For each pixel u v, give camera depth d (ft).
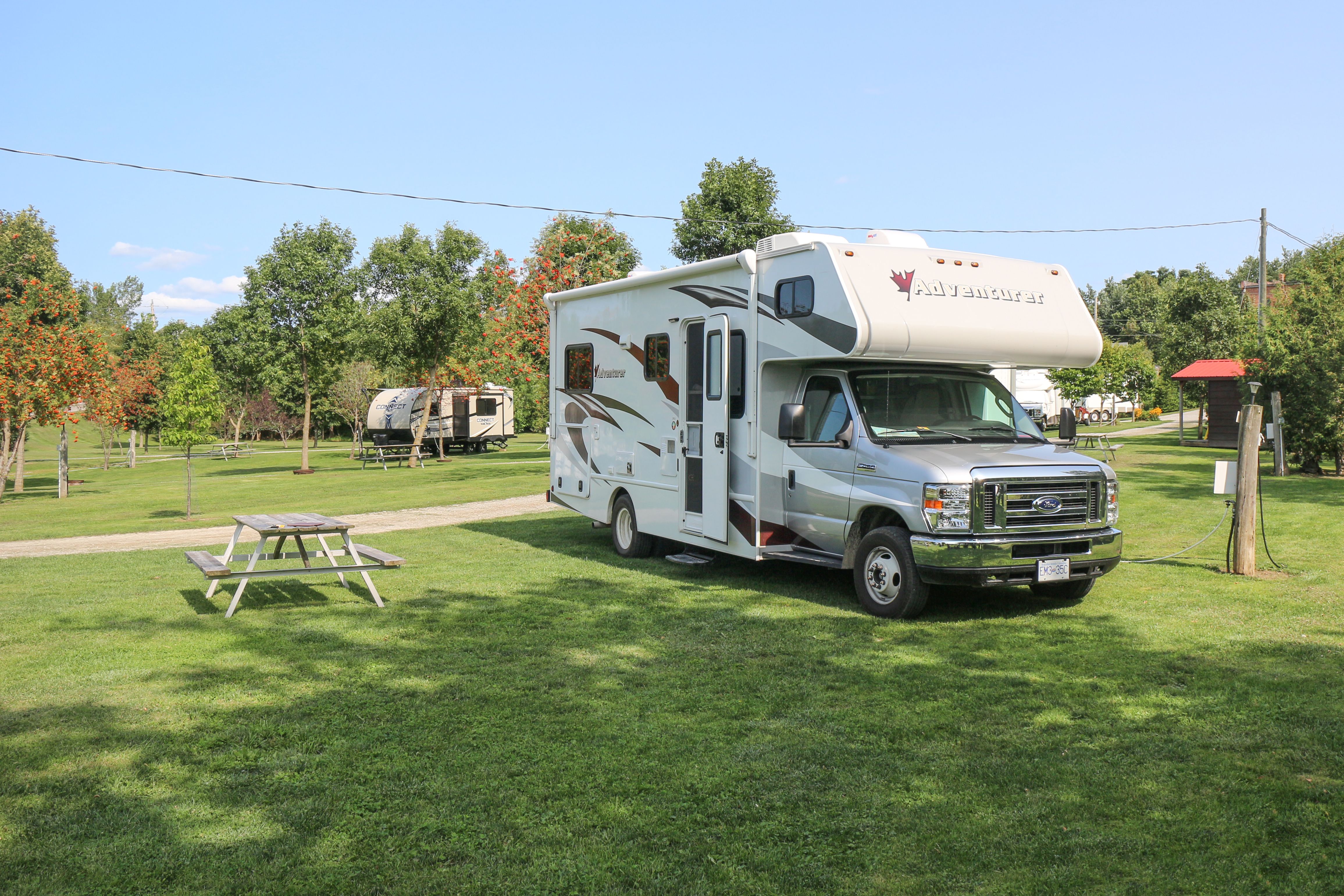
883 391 27.73
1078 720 17.49
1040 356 28.35
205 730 17.30
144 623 25.99
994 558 24.20
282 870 12.10
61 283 119.55
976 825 13.24
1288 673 20.22
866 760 15.67
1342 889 11.40
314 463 127.24
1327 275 68.59
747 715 17.98
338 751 16.22
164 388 135.13
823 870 11.99
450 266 106.93
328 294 102.32
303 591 30.60
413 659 22.11
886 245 27.63
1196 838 12.77
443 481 81.46
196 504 68.13
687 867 12.10
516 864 12.23
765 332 28.91
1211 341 153.58
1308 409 66.69
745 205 100.17
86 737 16.96
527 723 17.58
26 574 34.71
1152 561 33.76
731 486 30.53
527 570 34.09
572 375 40.40
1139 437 119.34
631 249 110.11
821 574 32.99
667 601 28.37
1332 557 33.88
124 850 12.66
